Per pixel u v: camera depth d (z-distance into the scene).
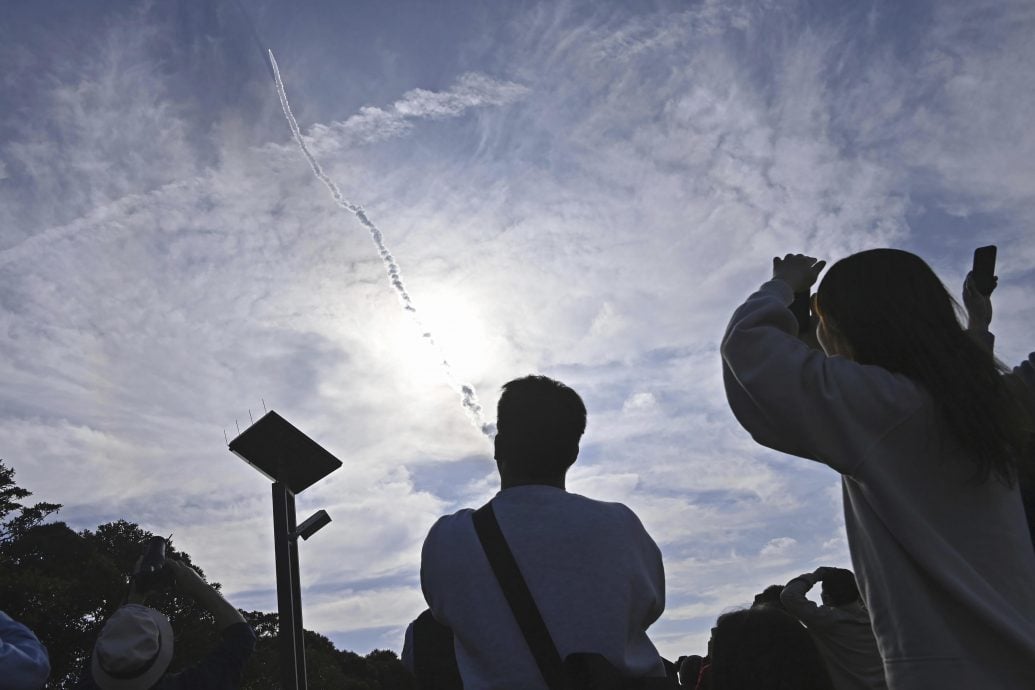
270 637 71.19
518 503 2.97
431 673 3.05
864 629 5.03
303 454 6.62
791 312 2.88
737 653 3.21
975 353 2.60
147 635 3.70
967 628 2.34
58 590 51.09
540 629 2.73
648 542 3.05
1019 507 2.55
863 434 2.54
